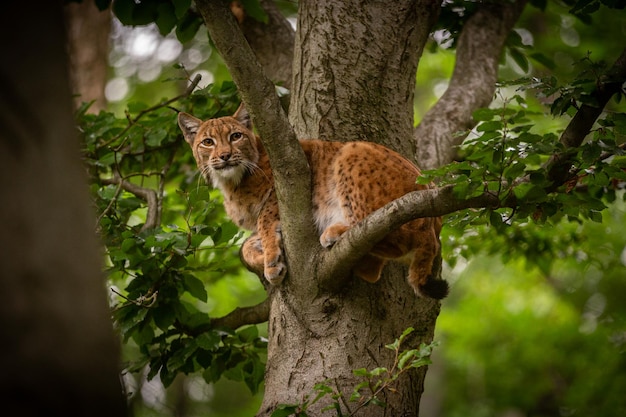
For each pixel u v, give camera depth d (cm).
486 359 2217
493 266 2450
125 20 1035
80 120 1244
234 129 1110
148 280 1007
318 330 861
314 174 942
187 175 1388
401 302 902
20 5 445
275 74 1286
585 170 818
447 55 2306
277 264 927
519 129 805
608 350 2050
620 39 1898
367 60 1012
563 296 2328
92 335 423
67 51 474
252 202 1098
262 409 845
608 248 1602
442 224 976
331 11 1030
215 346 1004
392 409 844
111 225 1066
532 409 2216
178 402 2366
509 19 1380
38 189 425
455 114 1206
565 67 1869
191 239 959
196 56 2286
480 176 750
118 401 429
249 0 1167
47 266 417
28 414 393
